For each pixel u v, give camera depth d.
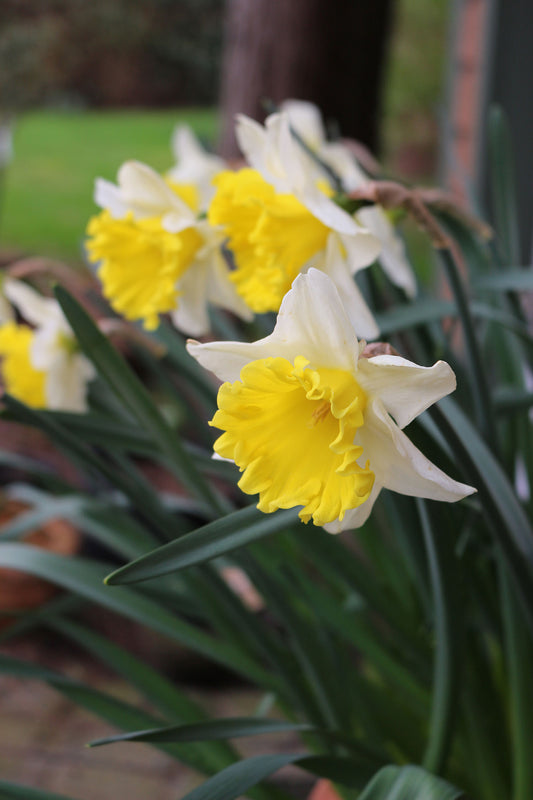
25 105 4.65
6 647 1.23
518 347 0.62
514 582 0.49
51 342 0.62
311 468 0.43
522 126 1.30
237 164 0.59
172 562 0.43
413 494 0.43
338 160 0.68
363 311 0.49
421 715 0.60
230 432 0.44
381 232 0.56
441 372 0.41
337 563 0.55
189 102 4.86
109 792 0.95
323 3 1.18
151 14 4.65
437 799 0.45
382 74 1.27
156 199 0.54
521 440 0.61
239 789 0.46
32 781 0.97
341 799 0.61
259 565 0.54
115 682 1.16
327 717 0.58
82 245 0.67
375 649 0.58
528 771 0.55
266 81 1.22
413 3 3.13
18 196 3.26
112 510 0.62
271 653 0.55
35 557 0.59
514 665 0.54
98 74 4.71
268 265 0.50
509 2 1.27
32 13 4.58
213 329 0.64
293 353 0.43
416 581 0.57
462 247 0.60
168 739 0.48
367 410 0.42
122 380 0.51
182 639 0.57
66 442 0.51
